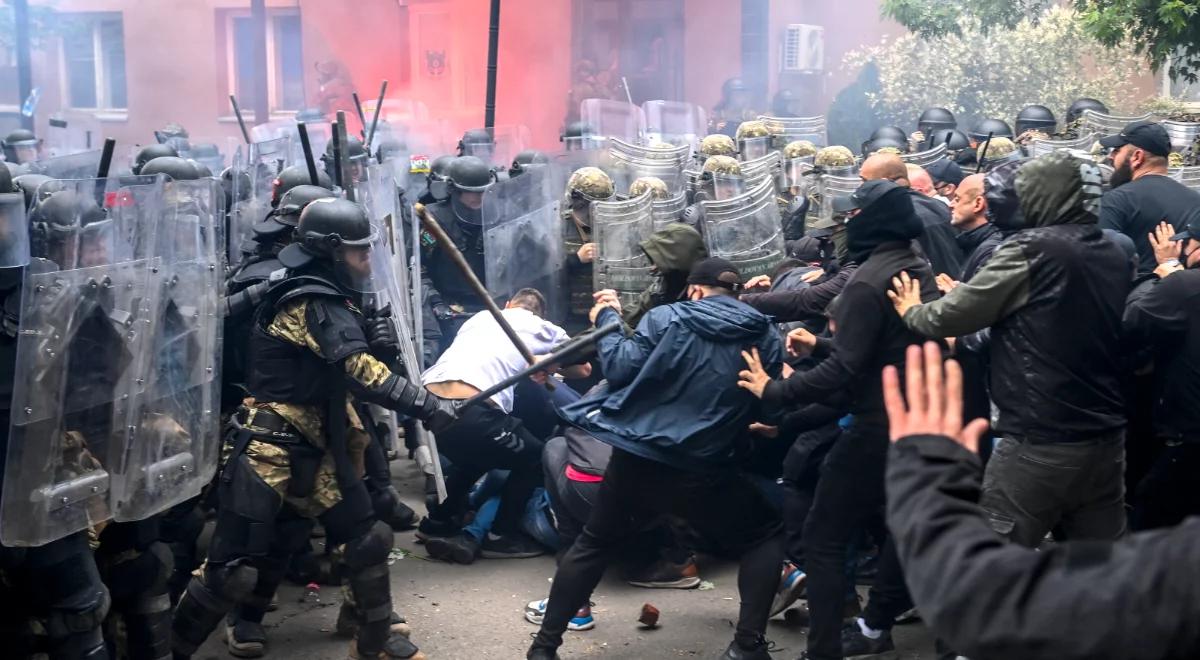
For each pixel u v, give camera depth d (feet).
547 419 18.40
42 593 10.23
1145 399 14.58
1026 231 11.24
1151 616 4.27
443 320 19.88
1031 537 11.25
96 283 10.13
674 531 14.55
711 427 12.66
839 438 12.92
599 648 14.66
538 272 19.20
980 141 28.53
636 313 15.10
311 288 12.23
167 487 11.18
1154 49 31.60
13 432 9.46
